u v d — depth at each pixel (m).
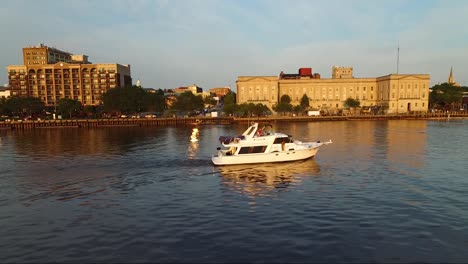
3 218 24.28
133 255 18.28
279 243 19.27
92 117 154.88
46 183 33.91
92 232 21.47
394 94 179.12
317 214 23.69
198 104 172.75
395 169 38.44
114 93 150.25
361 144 60.59
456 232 20.45
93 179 35.22
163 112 175.00
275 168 39.12
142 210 25.36
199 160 45.12
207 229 21.45
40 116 159.88
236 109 152.88
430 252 18.03
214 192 29.73
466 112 165.88
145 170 38.97
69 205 26.92
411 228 21.11
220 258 17.70
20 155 52.94
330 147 56.56
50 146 64.19
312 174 36.09
